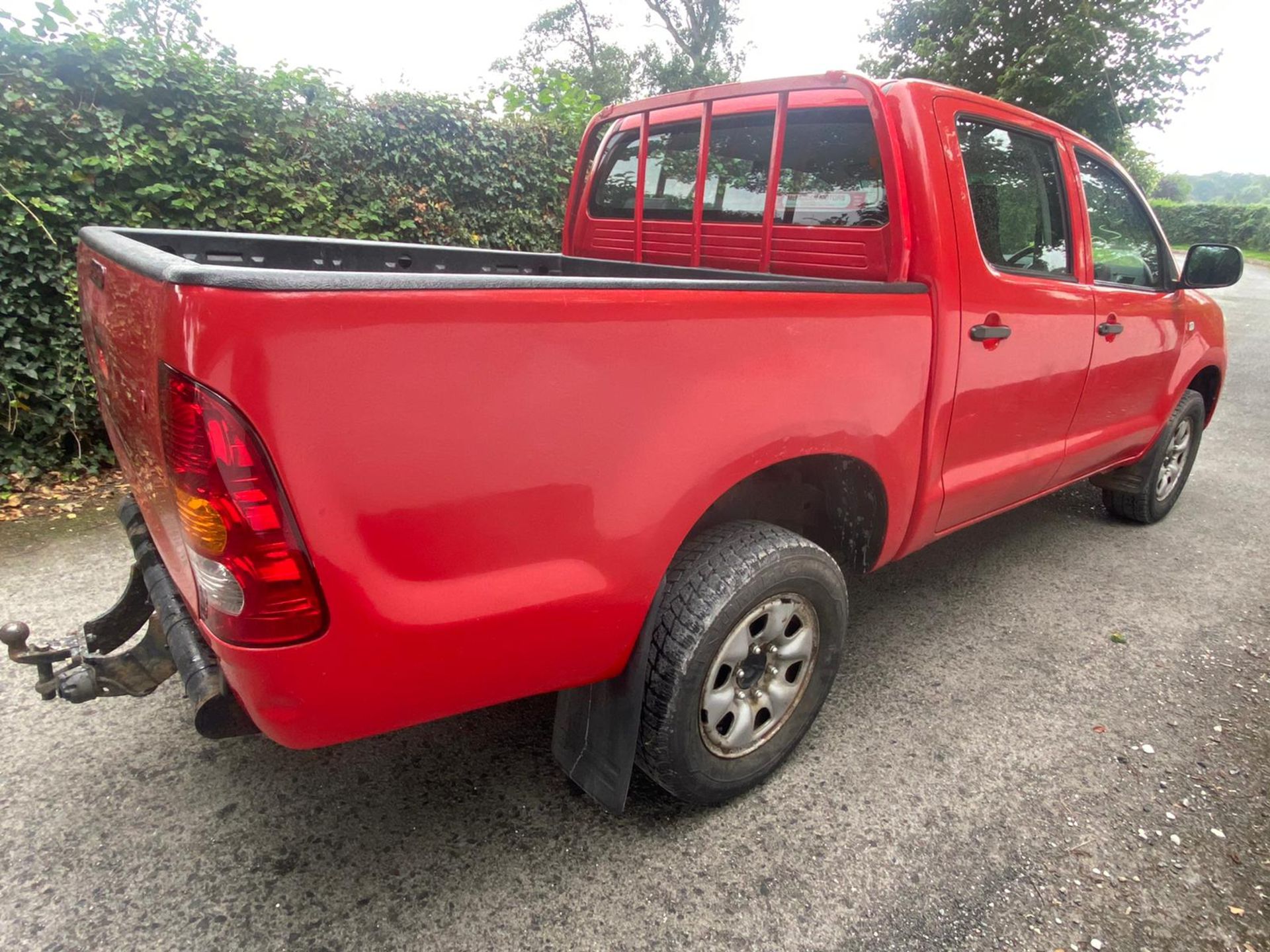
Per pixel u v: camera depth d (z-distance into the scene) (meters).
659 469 1.70
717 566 1.92
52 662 1.78
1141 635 3.22
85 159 4.31
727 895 1.90
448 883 1.92
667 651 1.86
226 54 4.97
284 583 1.32
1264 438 6.49
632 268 3.06
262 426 1.23
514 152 6.41
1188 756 2.46
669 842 2.06
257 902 1.84
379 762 2.34
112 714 2.52
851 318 2.06
